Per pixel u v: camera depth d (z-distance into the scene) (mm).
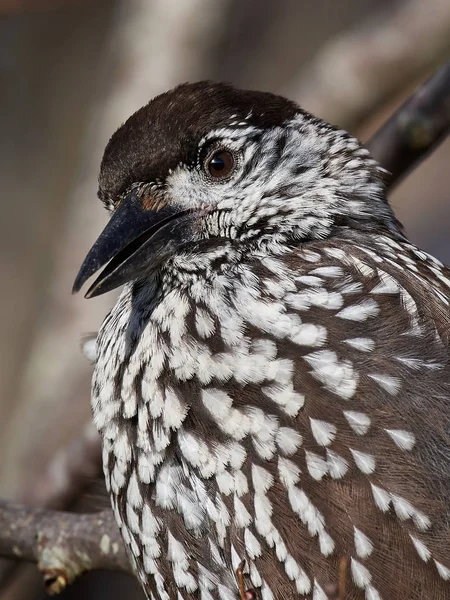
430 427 8109
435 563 8031
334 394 8211
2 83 17906
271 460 8250
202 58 14031
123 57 14102
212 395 8422
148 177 9227
